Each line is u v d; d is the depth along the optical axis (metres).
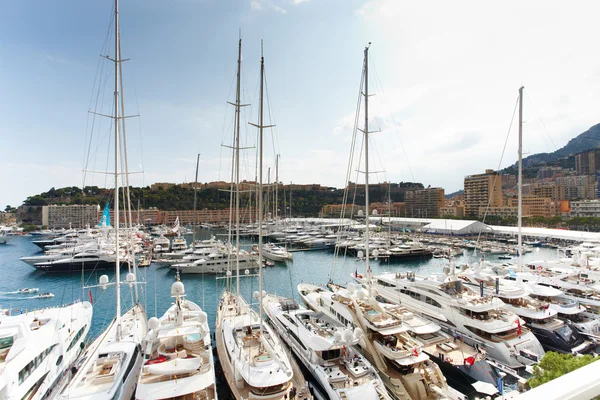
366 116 25.89
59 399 14.30
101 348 18.97
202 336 18.22
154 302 39.12
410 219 118.12
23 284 49.47
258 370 16.30
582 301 29.81
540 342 24.78
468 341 23.02
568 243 82.19
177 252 67.25
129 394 16.73
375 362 19.94
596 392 2.63
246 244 81.75
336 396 16.25
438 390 17.72
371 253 68.88
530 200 144.75
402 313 23.95
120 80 24.14
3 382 15.32
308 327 21.78
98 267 57.69
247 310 25.30
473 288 29.44
